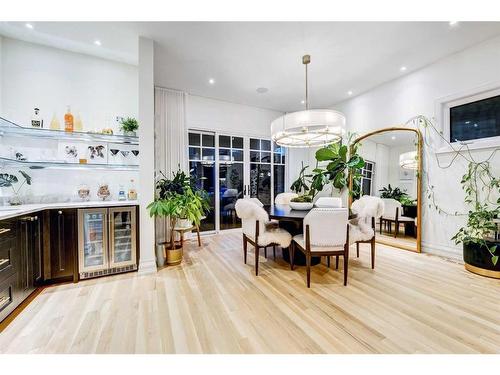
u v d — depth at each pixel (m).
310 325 1.77
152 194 2.88
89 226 2.63
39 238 2.33
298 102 5.09
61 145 2.99
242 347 1.54
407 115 3.79
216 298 2.19
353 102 4.75
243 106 5.23
